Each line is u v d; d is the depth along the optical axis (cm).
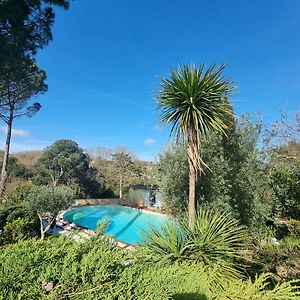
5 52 983
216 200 723
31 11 1085
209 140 740
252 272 534
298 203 546
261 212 751
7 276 143
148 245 457
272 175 663
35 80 1399
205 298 206
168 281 191
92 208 2350
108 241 255
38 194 1131
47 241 201
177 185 767
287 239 532
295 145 771
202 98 553
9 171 2675
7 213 1059
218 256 454
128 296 166
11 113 1496
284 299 226
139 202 2559
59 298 152
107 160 3544
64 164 2703
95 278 162
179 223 545
